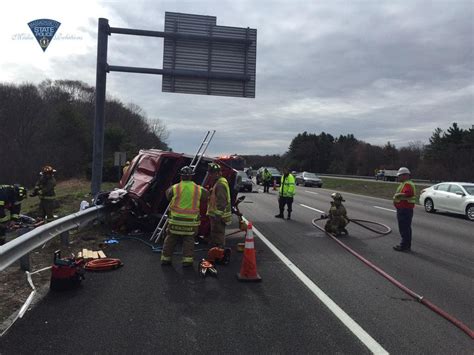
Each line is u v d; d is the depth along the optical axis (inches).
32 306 218.4
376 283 274.5
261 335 186.2
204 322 200.5
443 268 322.7
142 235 426.6
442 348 176.6
